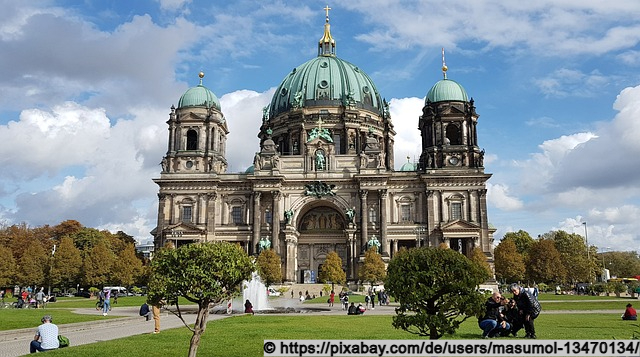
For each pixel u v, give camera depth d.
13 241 139.75
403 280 20.69
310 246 125.81
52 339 25.27
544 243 129.50
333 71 142.38
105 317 46.16
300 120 135.38
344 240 124.38
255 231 116.06
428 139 121.62
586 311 55.62
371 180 117.00
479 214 114.25
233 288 23.75
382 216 115.25
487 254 111.81
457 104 120.50
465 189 115.88
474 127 119.81
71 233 154.00
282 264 116.12
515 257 118.31
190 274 22.25
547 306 63.84
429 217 115.12
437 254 21.02
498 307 26.17
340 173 120.19
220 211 120.81
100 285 115.81
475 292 20.50
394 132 146.50
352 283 113.12
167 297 22.56
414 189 118.62
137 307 67.25
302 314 54.12
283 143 138.62
